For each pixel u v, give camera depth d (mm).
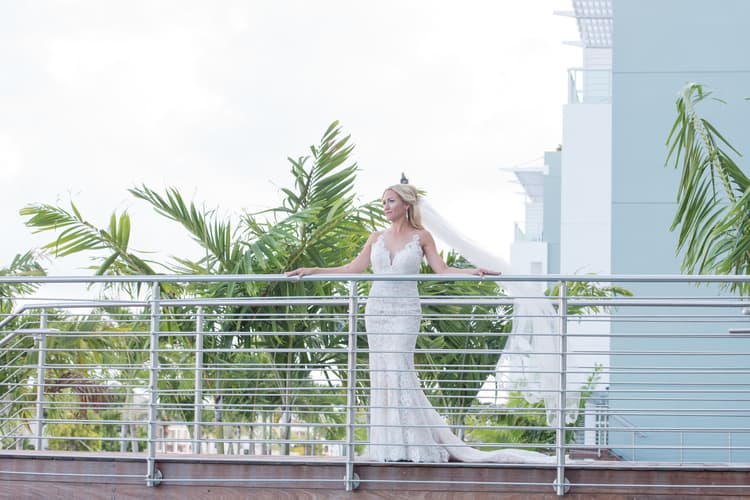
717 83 11406
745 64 11359
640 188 11477
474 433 10383
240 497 6148
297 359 9336
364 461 6176
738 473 6008
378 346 6449
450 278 6055
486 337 9508
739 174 8289
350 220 9562
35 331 7418
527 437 10359
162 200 9625
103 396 10062
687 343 10688
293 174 9828
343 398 9320
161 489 6207
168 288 9500
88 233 9711
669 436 10617
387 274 6445
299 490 6121
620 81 11594
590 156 18219
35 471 6336
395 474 6090
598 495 6016
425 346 9344
